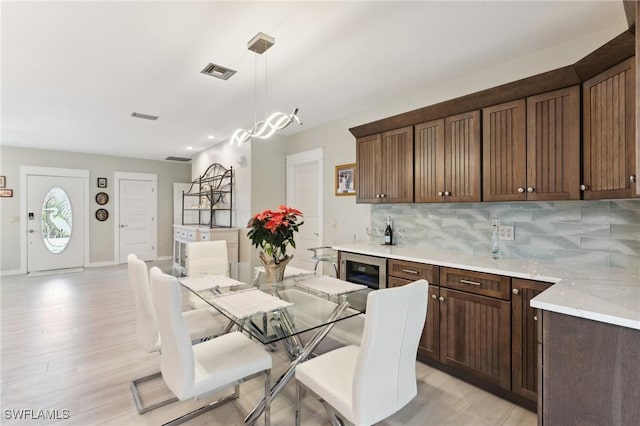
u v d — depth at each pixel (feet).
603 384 3.99
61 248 20.84
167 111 12.36
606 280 5.67
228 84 9.78
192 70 8.79
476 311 7.02
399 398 4.56
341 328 10.03
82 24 6.60
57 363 8.20
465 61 8.25
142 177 23.98
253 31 6.91
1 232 19.03
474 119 7.89
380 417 4.33
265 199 15.97
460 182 8.18
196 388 4.79
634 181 5.09
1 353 8.76
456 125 8.28
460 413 6.24
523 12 6.18
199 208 20.10
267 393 5.57
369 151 10.68
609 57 5.40
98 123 14.10
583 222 7.02
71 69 8.70
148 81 9.52
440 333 7.70
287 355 8.23
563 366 4.30
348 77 9.27
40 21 6.48
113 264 22.65
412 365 4.77
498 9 6.09
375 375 4.20
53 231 20.59
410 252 9.12
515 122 7.16
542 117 6.74
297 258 15.87
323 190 14.01
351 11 6.17
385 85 9.86
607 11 6.15
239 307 5.66
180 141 17.98
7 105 11.66
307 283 7.44
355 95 10.71
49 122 13.91
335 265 10.96
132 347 9.16
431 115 8.76
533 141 6.86
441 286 7.68
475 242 8.86
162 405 6.46
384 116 11.41
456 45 7.45
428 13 6.23
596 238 6.85
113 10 6.14
